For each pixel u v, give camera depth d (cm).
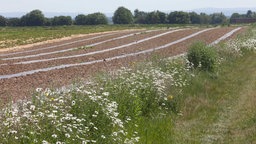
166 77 1262
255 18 12512
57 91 939
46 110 714
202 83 1476
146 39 4291
